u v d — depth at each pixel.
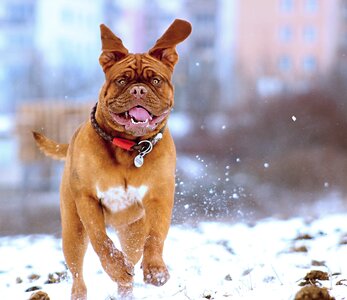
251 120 35.44
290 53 69.56
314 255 7.89
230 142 33.69
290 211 15.56
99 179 6.09
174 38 6.28
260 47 70.94
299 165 24.09
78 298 6.35
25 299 6.44
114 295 6.35
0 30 77.50
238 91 48.56
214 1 78.88
